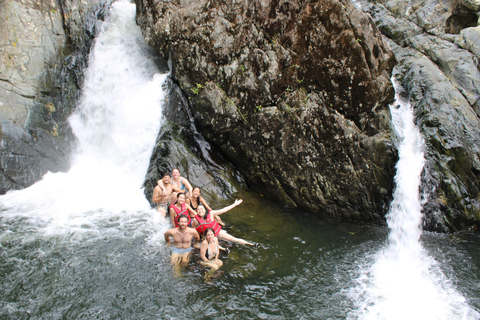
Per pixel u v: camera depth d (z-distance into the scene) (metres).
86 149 11.71
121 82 11.75
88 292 6.13
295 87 9.69
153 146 10.68
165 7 10.55
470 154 9.13
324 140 9.42
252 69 9.86
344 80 9.30
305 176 9.60
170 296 6.13
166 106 10.88
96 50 12.05
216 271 6.84
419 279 6.86
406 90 10.72
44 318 5.50
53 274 6.53
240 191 10.34
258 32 9.86
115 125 11.32
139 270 6.75
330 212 9.45
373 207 9.10
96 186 10.30
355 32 9.15
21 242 7.48
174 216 8.07
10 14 10.76
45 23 11.47
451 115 9.62
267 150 9.82
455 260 7.52
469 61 10.70
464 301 6.25
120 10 12.72
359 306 6.11
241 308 5.95
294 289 6.50
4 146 9.85
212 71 10.14
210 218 7.75
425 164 9.00
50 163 10.66
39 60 11.22
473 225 8.86
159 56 12.27
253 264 7.16
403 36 12.07
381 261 7.46
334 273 7.00
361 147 9.21
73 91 11.90
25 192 9.71
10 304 5.74
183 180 9.01
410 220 8.59
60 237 7.75
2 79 10.47
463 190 8.95
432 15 11.89
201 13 10.18
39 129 10.88
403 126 9.78
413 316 5.88
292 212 9.59
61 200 9.44
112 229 8.18
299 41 9.56
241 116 9.93
